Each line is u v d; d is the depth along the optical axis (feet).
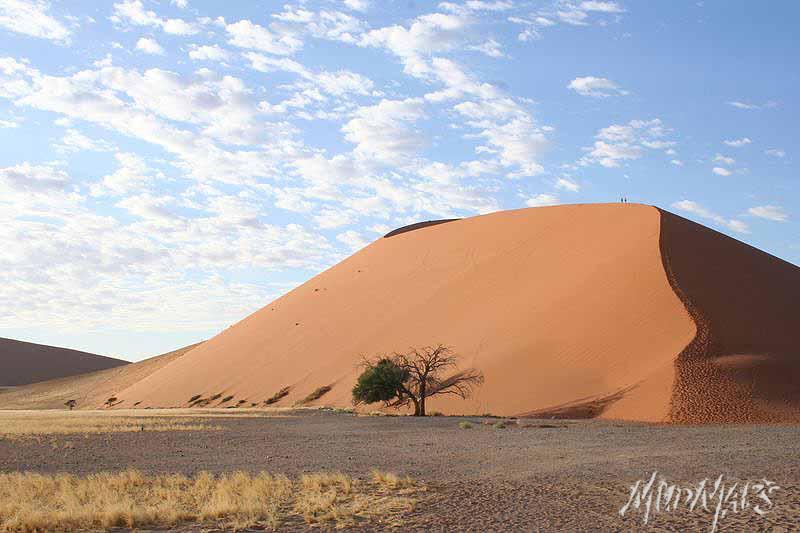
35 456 73.31
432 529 36.78
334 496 45.19
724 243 198.59
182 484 52.42
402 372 165.17
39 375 566.77
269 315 300.81
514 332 177.78
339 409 173.47
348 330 244.22
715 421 118.93
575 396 143.54
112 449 79.97
